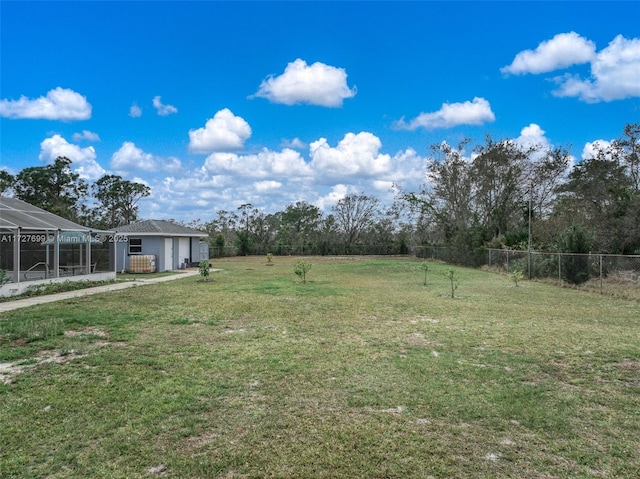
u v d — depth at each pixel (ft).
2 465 10.52
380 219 163.84
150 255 76.07
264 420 13.21
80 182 136.56
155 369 18.10
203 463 10.70
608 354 20.88
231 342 22.82
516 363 19.29
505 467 10.67
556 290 49.11
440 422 13.19
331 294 43.06
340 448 11.53
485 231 101.81
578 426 13.03
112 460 10.83
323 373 17.67
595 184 76.89
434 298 40.88
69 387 15.81
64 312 31.24
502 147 107.04
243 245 147.13
